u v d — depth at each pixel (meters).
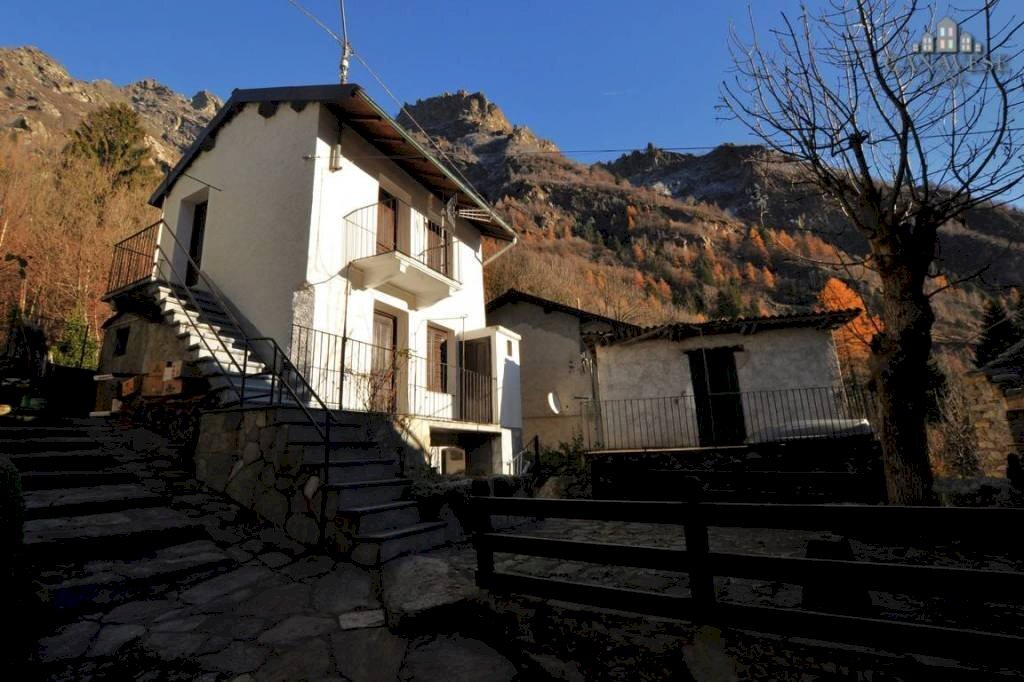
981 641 1.86
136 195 23.66
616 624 2.56
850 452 8.10
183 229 10.02
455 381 11.27
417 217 10.78
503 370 11.49
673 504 2.60
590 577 3.97
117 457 5.79
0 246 16.19
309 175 8.30
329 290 8.20
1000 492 6.12
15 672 2.42
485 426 10.39
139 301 8.05
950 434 13.79
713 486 8.38
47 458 5.21
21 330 9.47
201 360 6.60
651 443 10.10
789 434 8.85
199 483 5.58
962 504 6.13
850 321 9.43
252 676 2.48
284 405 5.26
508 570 4.14
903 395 5.45
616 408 10.47
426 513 5.10
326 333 7.95
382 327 9.70
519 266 29.08
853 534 2.15
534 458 12.94
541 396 16.16
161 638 2.85
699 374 10.34
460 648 2.79
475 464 11.04
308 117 8.65
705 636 2.34
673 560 2.56
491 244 29.39
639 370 10.55
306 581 3.75
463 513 5.48
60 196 20.41
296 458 4.78
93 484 5.12
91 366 13.10
